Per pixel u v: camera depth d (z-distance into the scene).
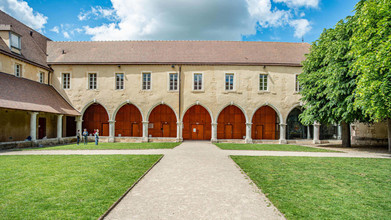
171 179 7.20
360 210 4.78
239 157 11.63
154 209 4.77
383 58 9.16
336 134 23.69
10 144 15.09
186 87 22.52
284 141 22.08
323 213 4.60
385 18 9.56
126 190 5.92
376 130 21.22
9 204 4.90
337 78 15.02
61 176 7.29
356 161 10.76
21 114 18.72
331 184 6.71
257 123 24.55
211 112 22.34
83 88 22.56
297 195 5.70
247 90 22.53
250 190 6.10
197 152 13.66
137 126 24.27
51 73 22.55
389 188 6.36
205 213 4.57
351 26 14.66
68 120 22.89
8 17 21.19
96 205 4.86
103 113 23.89
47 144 18.11
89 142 21.62
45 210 4.59
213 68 22.59
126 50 23.98
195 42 25.25
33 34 23.58
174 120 24.77
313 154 13.46
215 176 7.61
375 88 10.24
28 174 7.53
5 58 17.39
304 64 19.47
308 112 18.22
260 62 22.75
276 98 22.58
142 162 9.88
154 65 22.67
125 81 22.62
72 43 24.89
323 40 17.75
